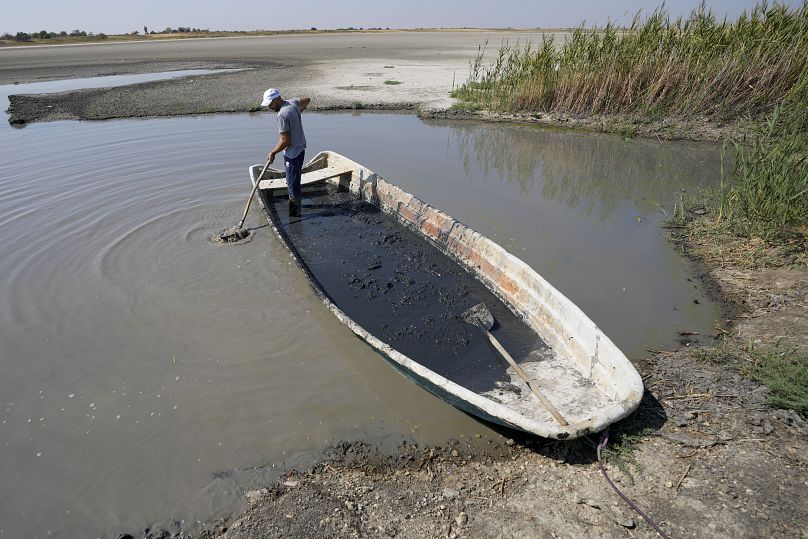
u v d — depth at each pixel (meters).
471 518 3.24
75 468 3.73
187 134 12.75
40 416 4.20
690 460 3.53
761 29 12.57
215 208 8.17
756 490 3.25
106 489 3.57
